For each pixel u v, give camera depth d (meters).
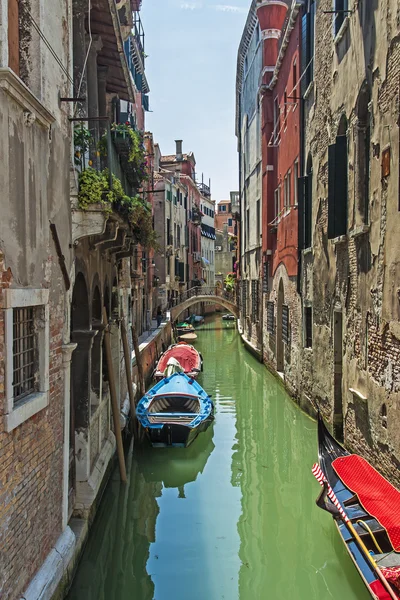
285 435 11.73
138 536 7.33
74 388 7.04
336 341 9.91
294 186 14.51
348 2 9.02
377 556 5.22
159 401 12.26
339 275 9.56
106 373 9.65
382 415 7.21
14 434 4.08
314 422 11.52
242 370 20.30
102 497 7.94
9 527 3.97
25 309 4.62
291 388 14.23
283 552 6.84
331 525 7.29
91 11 7.31
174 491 8.86
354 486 6.11
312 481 9.15
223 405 14.71
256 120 21.97
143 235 9.66
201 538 7.30
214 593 5.98
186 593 6.00
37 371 4.85
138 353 13.94
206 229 54.78
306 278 12.48
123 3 11.44
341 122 9.41
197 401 12.05
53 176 5.18
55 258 5.26
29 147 4.41
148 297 25.72
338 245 9.59
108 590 6.07
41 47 4.90
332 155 9.16
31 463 4.50
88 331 7.02
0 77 3.69
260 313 20.94
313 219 11.71
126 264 13.96
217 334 33.12
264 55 19.41
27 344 4.70
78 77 7.10
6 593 3.90
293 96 14.40
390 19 6.86
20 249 4.18
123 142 8.24
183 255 39.44
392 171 6.78
